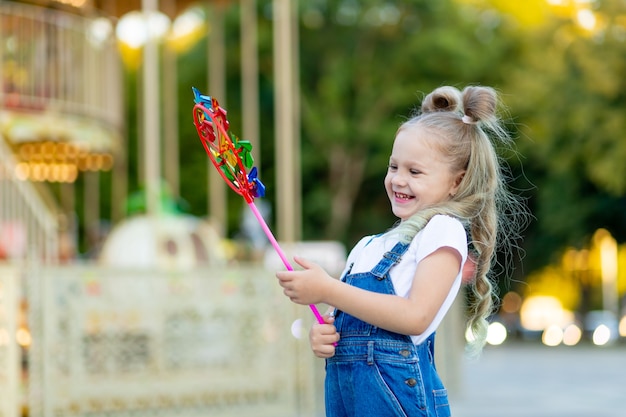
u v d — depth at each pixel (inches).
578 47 1296.8
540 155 1424.7
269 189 1642.5
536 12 1598.2
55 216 770.2
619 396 679.1
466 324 186.2
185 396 516.7
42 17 616.4
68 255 679.1
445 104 183.6
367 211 1753.2
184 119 1576.0
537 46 1385.3
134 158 1480.1
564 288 2480.3
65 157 764.6
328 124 1631.4
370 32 1660.9
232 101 1622.8
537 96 1364.4
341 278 178.1
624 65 1280.8
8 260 539.2
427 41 1614.2
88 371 483.8
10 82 603.2
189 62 1606.8
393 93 1632.6
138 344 502.9
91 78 649.6
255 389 543.8
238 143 169.2
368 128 1644.9
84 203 1384.1
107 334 491.5
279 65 669.3
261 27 1642.5
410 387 164.4
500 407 615.2
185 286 521.7
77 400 478.6
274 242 169.0
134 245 619.8
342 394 169.0
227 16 1601.9
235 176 170.7
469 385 788.0
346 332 168.9
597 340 1652.3
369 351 165.9
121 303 497.4
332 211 1659.7
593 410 593.9
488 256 178.7
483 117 176.2
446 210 172.4
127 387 495.8
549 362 1077.1
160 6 805.9
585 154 1330.0
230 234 1587.1
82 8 674.8
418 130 175.2
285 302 557.6
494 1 1644.9
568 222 1486.2
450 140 174.2
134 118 1485.0
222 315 533.6
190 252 636.1
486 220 177.2
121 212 1061.8
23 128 607.2
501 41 1636.3
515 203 196.1
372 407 164.6
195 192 1566.2
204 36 1611.7
